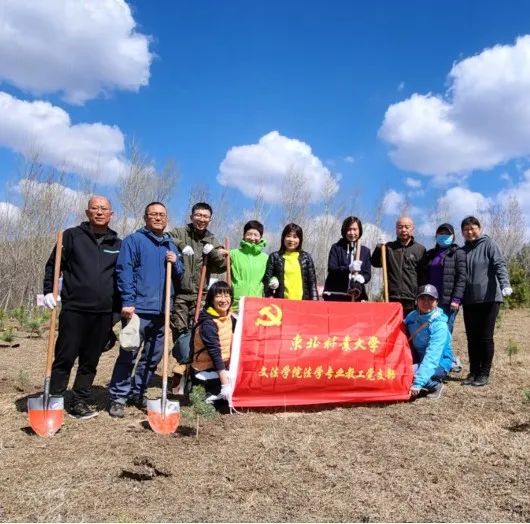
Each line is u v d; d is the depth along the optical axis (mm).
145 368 5406
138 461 3963
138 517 3264
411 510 3420
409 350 6004
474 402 5703
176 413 4809
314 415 5301
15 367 7430
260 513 3354
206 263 5828
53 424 4668
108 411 5320
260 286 6328
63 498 3461
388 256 6801
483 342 6441
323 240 26906
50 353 4762
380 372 5797
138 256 5156
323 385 5617
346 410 5492
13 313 12859
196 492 3592
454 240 6684
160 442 4438
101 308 5000
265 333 5574
